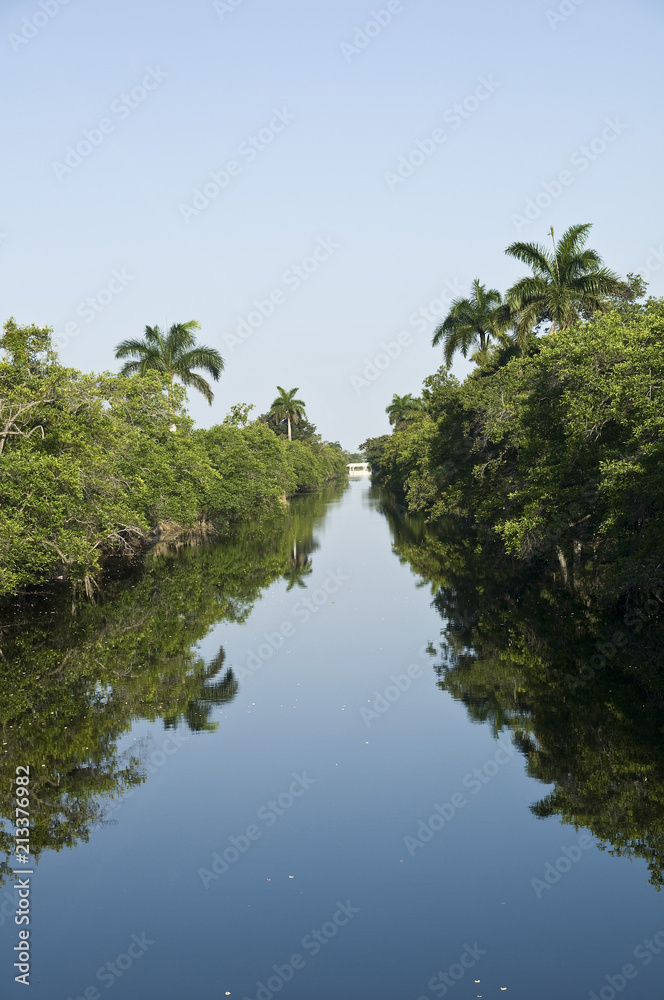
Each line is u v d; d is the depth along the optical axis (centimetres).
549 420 2838
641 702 1786
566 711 1753
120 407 4281
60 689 2075
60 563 3275
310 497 12044
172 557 4822
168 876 1148
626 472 2203
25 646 2577
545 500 2748
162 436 4828
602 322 2595
